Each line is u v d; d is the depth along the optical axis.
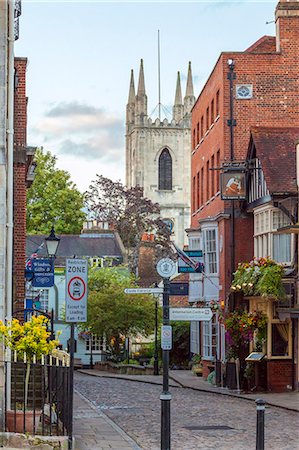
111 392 35.19
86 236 81.62
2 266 18.03
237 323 35.72
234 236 40.97
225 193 39.91
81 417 24.39
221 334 41.19
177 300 65.81
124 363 59.97
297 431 21.75
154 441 19.88
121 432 21.05
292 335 35.00
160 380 44.09
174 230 148.00
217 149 44.31
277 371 35.16
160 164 149.88
